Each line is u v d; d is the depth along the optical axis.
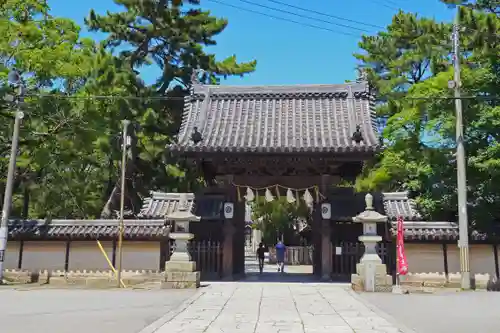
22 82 18.62
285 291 14.91
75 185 26.61
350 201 19.27
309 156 17.86
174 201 19.88
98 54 25.34
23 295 13.82
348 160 18.48
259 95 21.67
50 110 20.48
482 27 18.27
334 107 20.73
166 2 30.55
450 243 17.17
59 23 22.92
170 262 15.80
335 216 18.64
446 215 21.12
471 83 19.09
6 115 20.62
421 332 8.73
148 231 17.39
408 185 23.34
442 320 10.08
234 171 19.61
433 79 20.89
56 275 17.67
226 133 19.28
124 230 17.50
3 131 20.70
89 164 28.41
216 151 17.72
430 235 16.95
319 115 20.34
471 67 21.05
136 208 29.77
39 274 17.70
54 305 11.85
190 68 32.22
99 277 17.45
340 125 19.50
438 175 20.11
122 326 9.09
